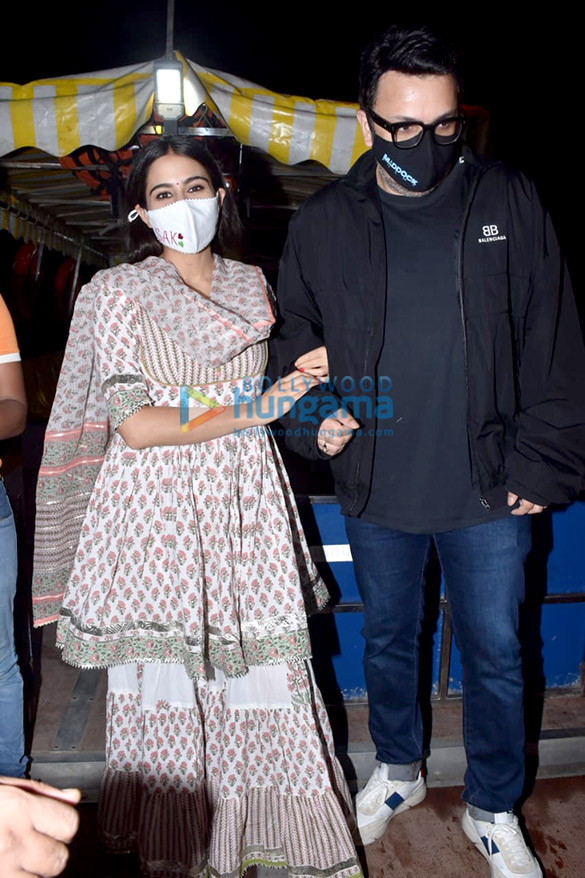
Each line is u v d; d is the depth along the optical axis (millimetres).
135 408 1543
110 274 1581
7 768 2006
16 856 529
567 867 1900
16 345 1780
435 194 1606
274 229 5719
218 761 1758
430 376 1654
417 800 2104
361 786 2172
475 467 1656
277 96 3199
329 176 4379
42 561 1842
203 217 1600
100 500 1644
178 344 1563
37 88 3080
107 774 1792
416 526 1739
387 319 1655
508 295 1604
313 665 2371
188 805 1729
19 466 2361
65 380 1706
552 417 1612
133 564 1622
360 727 2312
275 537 1662
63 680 2611
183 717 1697
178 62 2994
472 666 1809
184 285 1589
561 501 1617
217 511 1616
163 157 1573
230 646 1614
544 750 2258
